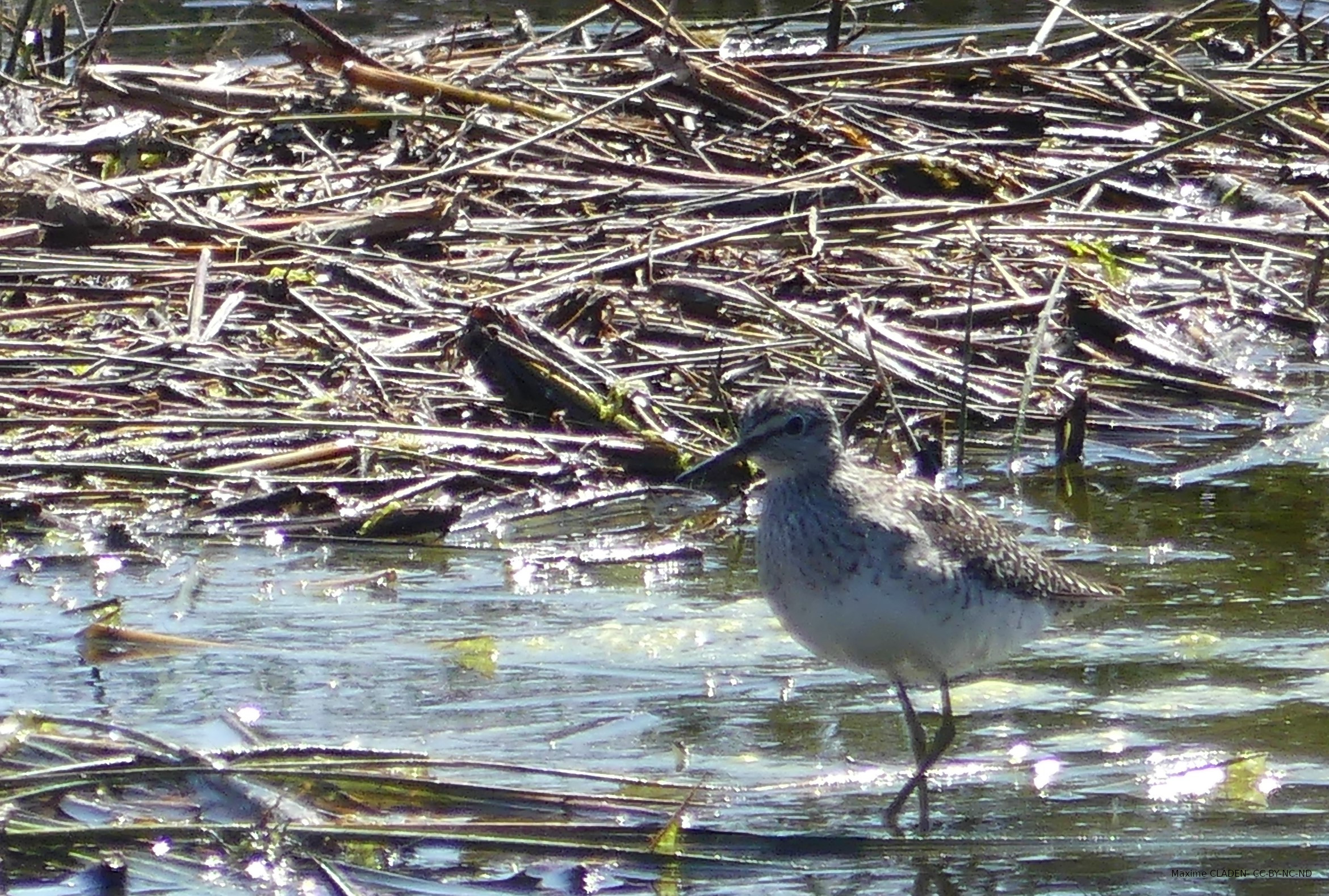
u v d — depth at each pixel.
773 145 17.69
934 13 24.03
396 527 12.01
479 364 13.58
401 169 16.58
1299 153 18.62
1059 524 12.32
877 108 18.62
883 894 8.06
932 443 13.10
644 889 8.09
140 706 9.64
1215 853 8.38
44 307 13.98
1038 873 8.24
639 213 16.20
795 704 9.95
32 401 12.75
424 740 9.34
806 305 14.95
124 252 14.86
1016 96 19.28
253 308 14.23
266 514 12.09
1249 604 11.12
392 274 14.72
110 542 11.71
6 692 9.77
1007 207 15.30
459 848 8.32
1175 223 15.82
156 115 17.20
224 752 8.68
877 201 16.42
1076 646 10.64
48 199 14.95
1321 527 12.29
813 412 9.31
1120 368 14.48
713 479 12.88
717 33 21.08
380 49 19.77
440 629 10.72
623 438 12.91
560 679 10.12
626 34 20.89
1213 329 15.30
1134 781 9.09
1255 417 14.09
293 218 15.55
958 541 9.20
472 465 12.60
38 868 8.07
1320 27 22.45
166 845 8.22
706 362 13.88
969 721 9.82
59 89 18.69
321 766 8.58
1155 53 18.05
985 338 14.64
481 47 20.45
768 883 8.16
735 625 10.88
